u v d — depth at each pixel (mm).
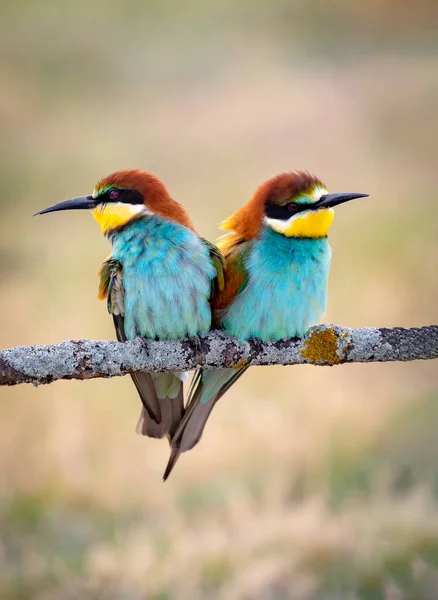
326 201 7273
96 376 6285
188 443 7574
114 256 7281
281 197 7254
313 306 7262
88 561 9875
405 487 11148
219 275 7195
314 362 6801
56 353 6133
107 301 7387
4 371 6047
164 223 7172
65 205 7406
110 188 7289
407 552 9672
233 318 7105
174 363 6652
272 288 7145
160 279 7086
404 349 6617
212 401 7504
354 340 6695
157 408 7410
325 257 7348
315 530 9859
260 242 7262
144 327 7215
